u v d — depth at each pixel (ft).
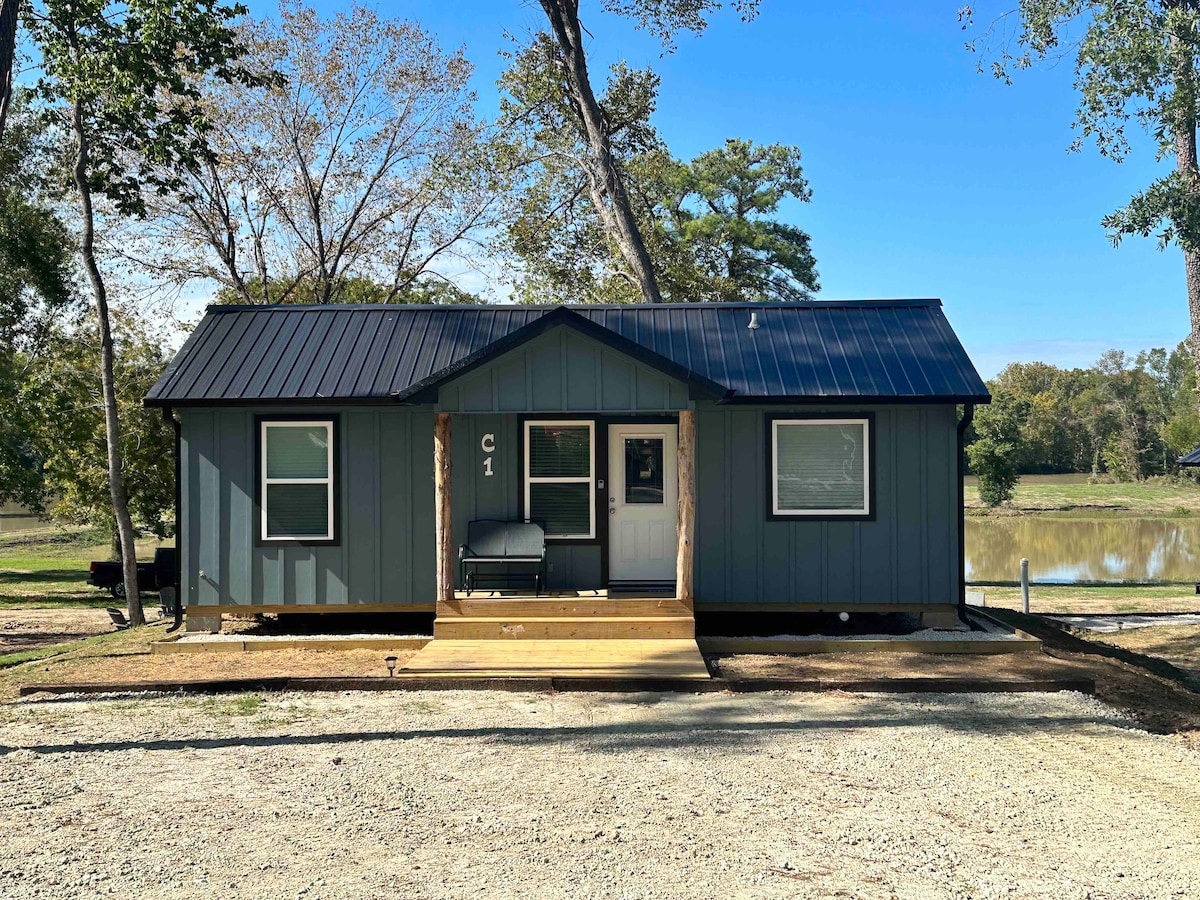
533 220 91.76
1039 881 17.30
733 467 40.52
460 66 91.50
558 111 86.28
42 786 22.39
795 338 43.06
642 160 93.04
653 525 41.88
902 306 45.11
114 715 29.09
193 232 87.20
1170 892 16.88
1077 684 32.40
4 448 86.07
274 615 44.73
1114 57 51.57
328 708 29.86
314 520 40.34
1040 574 90.89
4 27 36.27
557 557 41.27
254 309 45.27
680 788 22.35
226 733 26.96
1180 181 50.06
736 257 131.95
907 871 17.69
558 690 32.12
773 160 135.54
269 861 18.04
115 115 53.98
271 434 40.27
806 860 18.16
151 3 50.60
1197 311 56.18
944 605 40.22
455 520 41.06
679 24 76.28
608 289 94.38
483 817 20.36
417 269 96.63
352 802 21.31
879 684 32.19
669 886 16.96
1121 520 158.40
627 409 37.09
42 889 16.79
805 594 40.29
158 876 17.37
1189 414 235.20
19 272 80.18
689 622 37.40
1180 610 60.03
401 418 40.42
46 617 69.15
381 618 44.75
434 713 29.25
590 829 19.69
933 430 40.29
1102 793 22.18
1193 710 30.53
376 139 92.27
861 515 40.29
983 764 24.30
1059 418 283.18
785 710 29.71
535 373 37.09
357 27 89.25
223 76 54.60
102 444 83.71
